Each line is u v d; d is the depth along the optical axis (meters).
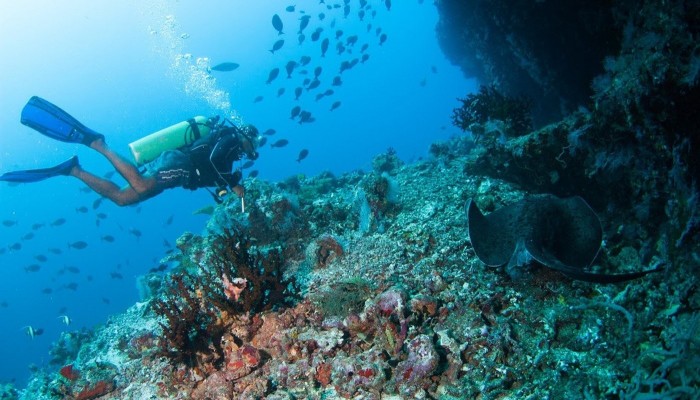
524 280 4.22
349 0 17.27
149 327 6.23
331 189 11.12
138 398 4.62
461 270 4.76
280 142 12.91
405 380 3.58
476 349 3.76
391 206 6.89
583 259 4.04
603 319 3.71
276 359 4.32
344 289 4.67
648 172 4.56
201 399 4.19
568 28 8.98
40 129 5.51
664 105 3.69
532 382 3.42
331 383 3.94
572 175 6.49
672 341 3.14
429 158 13.02
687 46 3.46
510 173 7.23
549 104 12.82
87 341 9.46
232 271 5.06
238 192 6.05
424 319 4.17
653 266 4.08
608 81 6.03
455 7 15.55
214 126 6.04
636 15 5.08
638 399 2.93
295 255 6.73
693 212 3.55
